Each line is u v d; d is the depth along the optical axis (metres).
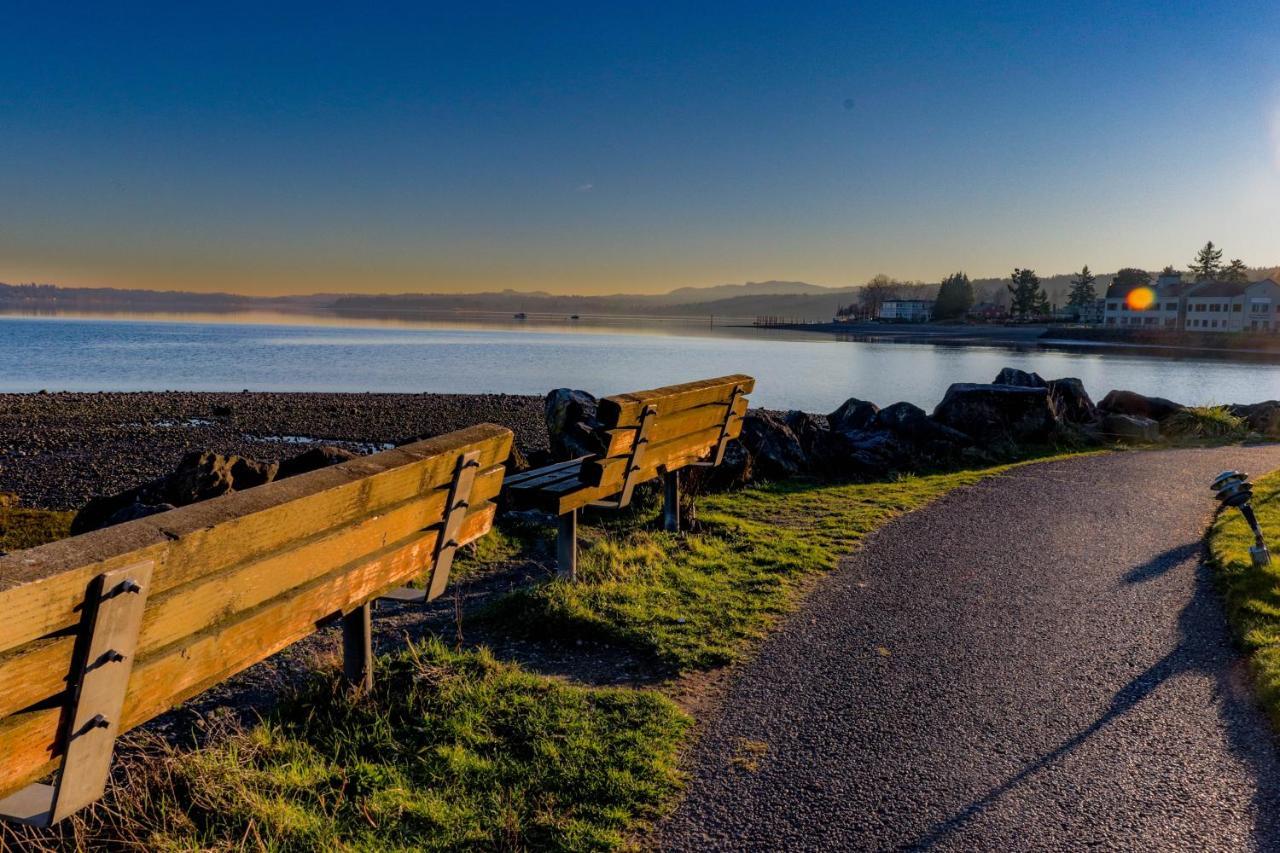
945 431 12.36
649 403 6.02
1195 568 6.57
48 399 33.69
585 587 5.70
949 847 3.06
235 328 160.25
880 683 4.44
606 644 5.00
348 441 23.88
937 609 5.58
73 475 17.66
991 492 9.55
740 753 3.70
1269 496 9.12
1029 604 5.70
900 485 10.12
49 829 2.91
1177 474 10.88
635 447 6.11
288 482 2.96
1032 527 7.87
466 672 4.30
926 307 195.75
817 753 3.71
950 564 6.63
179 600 2.45
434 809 3.17
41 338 105.81
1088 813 3.27
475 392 41.41
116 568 2.14
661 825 3.17
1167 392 41.16
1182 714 4.10
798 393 38.66
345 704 3.85
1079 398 15.66
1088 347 97.94
